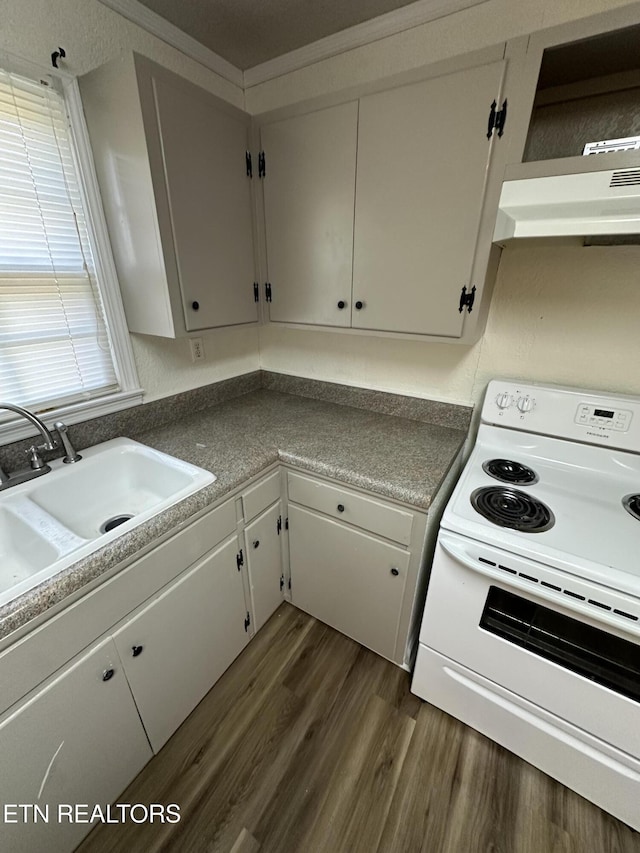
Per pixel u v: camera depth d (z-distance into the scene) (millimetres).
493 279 1288
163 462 1297
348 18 1287
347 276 1372
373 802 1111
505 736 1186
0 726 722
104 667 911
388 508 1203
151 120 1038
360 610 1458
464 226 1105
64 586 764
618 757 986
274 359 2080
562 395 1280
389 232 1232
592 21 814
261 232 1511
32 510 1014
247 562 1383
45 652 768
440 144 1065
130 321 1401
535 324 1350
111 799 1053
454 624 1139
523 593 959
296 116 1278
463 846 1024
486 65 948
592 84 1017
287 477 1432
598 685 944
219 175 1297
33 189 1093
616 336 1239
